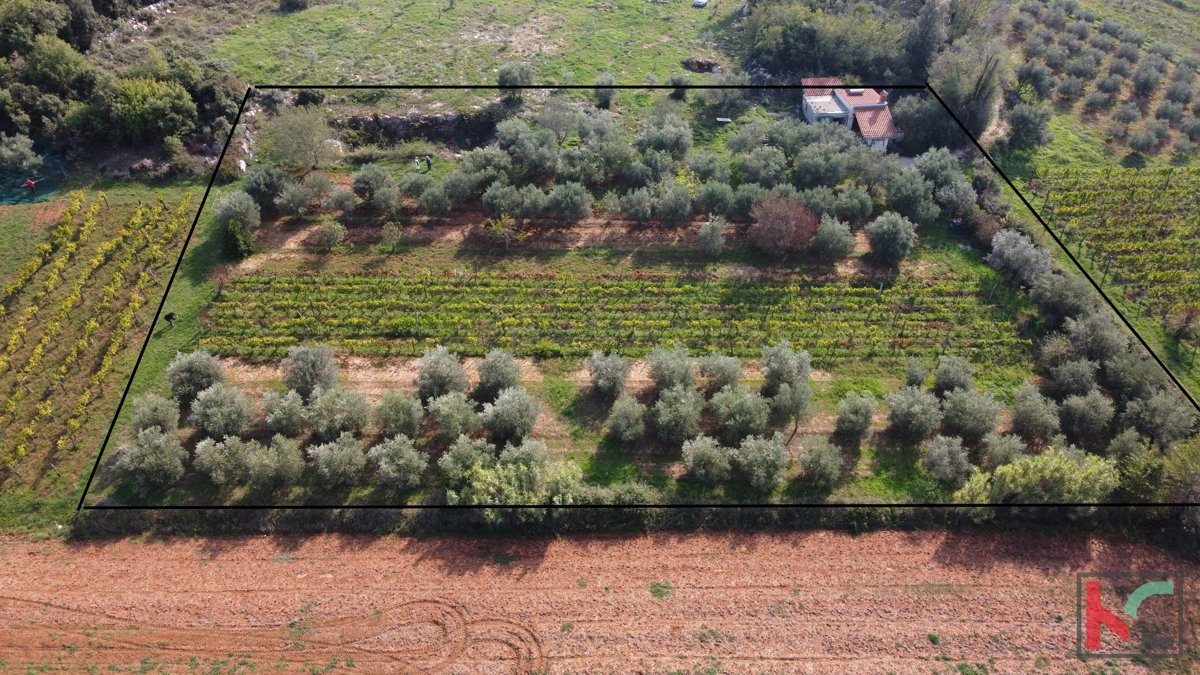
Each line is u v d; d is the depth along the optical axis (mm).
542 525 41219
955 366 49156
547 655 35562
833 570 39875
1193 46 85375
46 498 42094
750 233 61250
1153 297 56188
